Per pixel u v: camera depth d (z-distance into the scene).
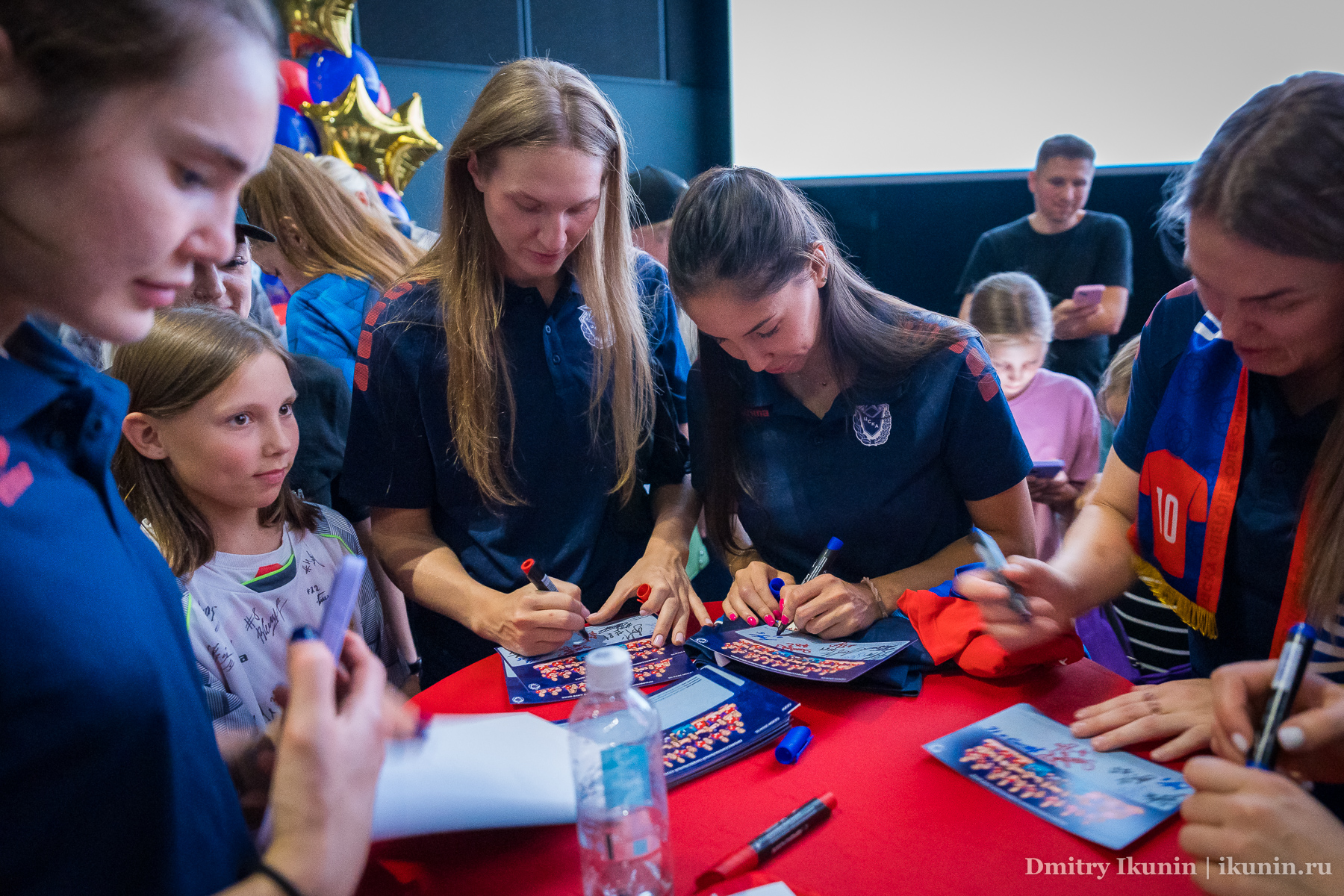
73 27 0.44
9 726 0.48
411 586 1.39
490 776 0.84
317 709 0.55
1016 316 2.48
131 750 0.53
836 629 1.17
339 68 2.96
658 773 0.74
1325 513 0.85
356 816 0.56
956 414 1.30
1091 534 1.16
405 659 1.90
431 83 4.61
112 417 0.61
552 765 0.87
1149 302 4.13
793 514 1.37
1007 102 4.26
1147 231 4.07
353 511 1.77
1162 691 0.95
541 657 1.21
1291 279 0.73
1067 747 0.91
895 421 1.30
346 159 3.01
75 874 0.52
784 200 1.18
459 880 0.78
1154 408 1.11
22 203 0.47
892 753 0.93
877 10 4.41
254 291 1.88
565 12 5.10
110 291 0.51
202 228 0.52
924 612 1.13
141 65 0.46
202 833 0.60
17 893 0.50
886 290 4.76
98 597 0.54
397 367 1.36
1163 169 3.97
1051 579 1.04
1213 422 0.99
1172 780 0.83
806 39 4.59
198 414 1.24
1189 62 3.82
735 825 0.83
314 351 1.83
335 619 0.63
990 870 0.74
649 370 1.46
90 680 0.51
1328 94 0.71
